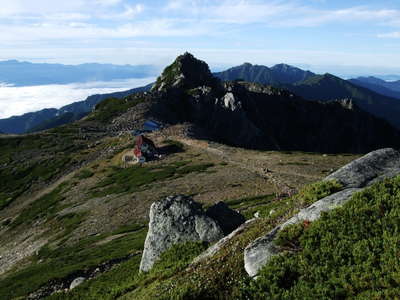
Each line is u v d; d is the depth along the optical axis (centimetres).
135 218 5478
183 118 17012
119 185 7544
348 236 1286
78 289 2794
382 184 1509
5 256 6134
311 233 1377
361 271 1120
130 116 15038
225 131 17650
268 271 1280
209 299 1356
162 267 2214
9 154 12006
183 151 9350
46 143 12669
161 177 7294
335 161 7075
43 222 6962
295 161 7231
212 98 18225
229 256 1594
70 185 8581
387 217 1282
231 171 6906
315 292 1125
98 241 4794
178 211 2680
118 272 2905
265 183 5850
